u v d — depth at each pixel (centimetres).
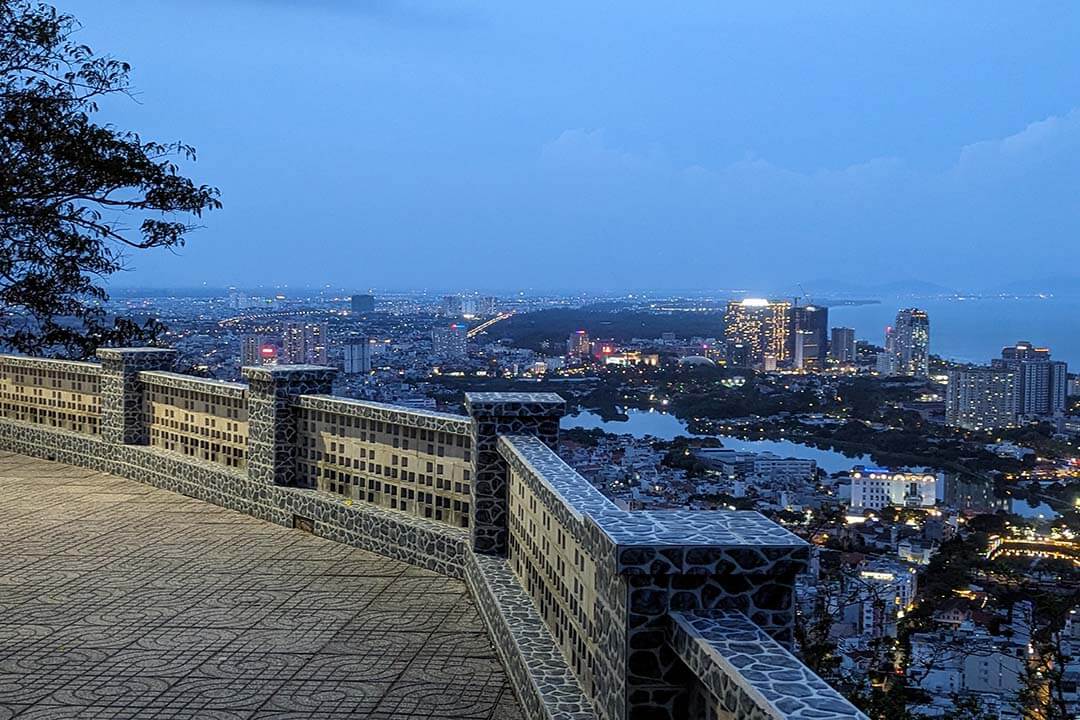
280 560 634
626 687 254
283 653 466
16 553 649
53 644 477
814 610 603
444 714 396
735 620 243
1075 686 527
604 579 279
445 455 620
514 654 414
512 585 495
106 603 544
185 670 444
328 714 396
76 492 842
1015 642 568
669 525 279
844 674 553
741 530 271
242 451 797
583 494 373
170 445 884
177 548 663
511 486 532
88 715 392
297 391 736
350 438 690
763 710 187
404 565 622
